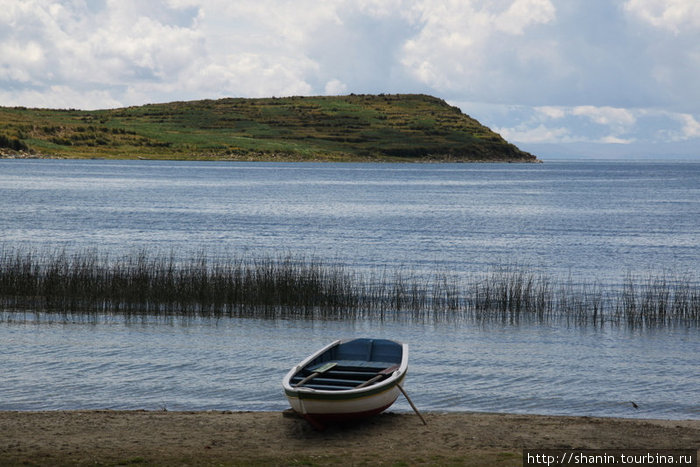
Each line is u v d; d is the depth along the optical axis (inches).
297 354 927.7
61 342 961.5
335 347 733.9
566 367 875.4
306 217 3090.6
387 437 589.0
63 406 695.1
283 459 526.9
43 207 3262.8
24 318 1104.8
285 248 2091.5
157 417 639.1
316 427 594.9
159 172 7386.8
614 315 1218.0
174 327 1075.3
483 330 1099.9
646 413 700.0
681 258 1991.9
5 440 559.5
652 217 3304.6
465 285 1493.6
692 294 1327.5
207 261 1763.0
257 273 1253.7
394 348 724.0
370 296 1300.4
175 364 860.6
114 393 741.3
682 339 1046.4
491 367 869.2
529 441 575.8
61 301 1183.6
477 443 570.6
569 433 599.5
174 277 1259.2
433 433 599.8
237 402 718.5
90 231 2412.6
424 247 2154.3
